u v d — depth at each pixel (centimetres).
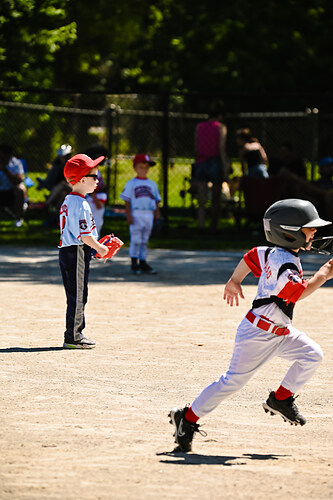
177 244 3544
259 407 1286
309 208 1065
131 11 6356
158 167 5744
